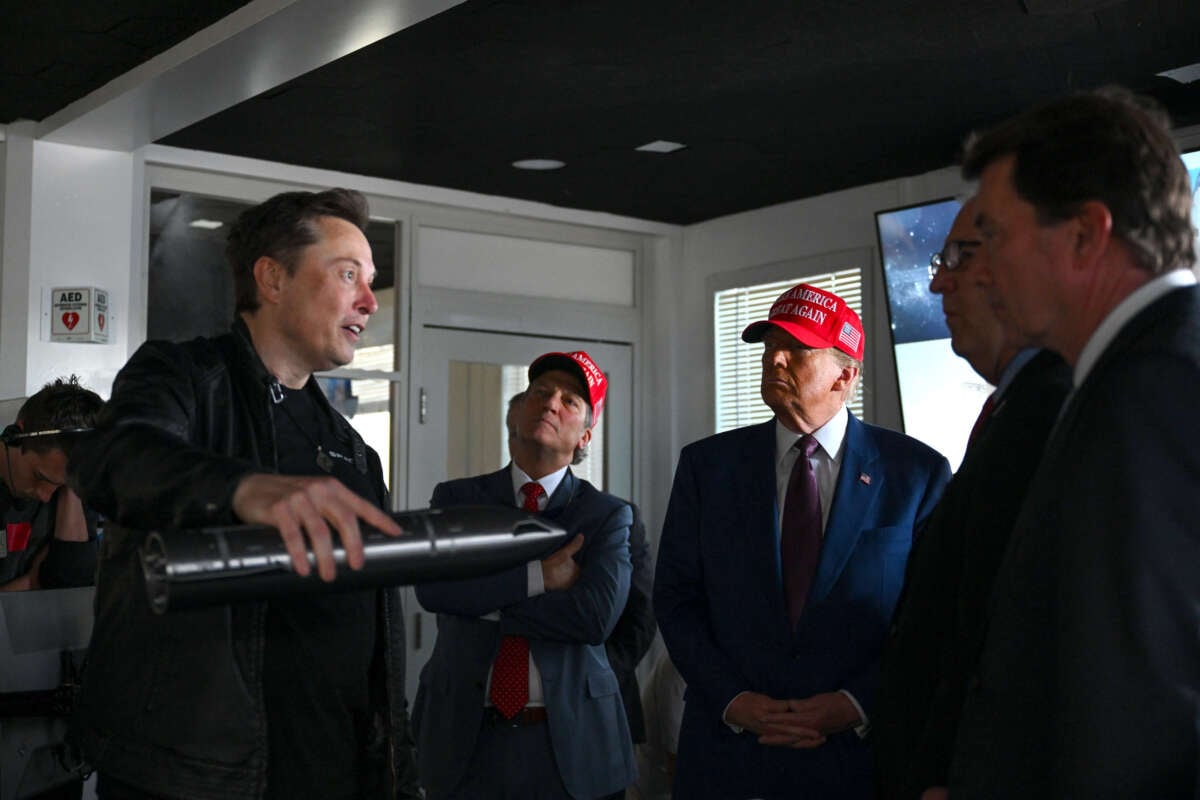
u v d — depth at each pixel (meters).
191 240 4.63
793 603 2.25
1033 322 1.26
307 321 1.62
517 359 5.31
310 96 3.91
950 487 1.55
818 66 3.63
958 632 1.41
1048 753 1.16
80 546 2.25
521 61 3.58
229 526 1.18
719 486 2.38
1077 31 3.38
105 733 1.46
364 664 1.66
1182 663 1.10
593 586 2.50
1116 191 1.20
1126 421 1.14
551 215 5.32
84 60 3.58
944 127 4.21
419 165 4.74
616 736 2.58
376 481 1.82
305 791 1.58
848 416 2.40
